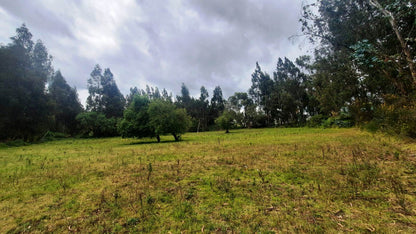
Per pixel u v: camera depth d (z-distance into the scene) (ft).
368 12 29.96
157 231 7.57
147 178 14.92
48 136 101.60
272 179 13.33
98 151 35.96
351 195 9.80
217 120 103.91
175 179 14.48
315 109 138.41
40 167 21.38
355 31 32.19
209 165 18.76
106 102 147.33
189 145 38.32
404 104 25.93
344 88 53.42
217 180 13.66
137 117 59.16
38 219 9.09
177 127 58.08
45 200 11.42
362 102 45.62
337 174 13.35
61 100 129.90
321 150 22.47
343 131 50.90
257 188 11.73
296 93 138.21
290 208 8.91
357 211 8.25
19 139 74.64
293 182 12.44
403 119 23.75
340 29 32.68
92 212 9.61
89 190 12.91
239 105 159.02
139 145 46.98
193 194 11.32
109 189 12.85
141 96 62.90
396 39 27.50
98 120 121.60
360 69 39.68
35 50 94.38
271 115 159.74
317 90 93.71
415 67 21.40
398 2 20.53
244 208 9.16
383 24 28.53
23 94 75.82
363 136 31.24
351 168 14.11
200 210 9.19
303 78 138.21
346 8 31.53
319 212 8.38
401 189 9.83
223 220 8.14
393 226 6.95
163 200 10.64
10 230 8.20
